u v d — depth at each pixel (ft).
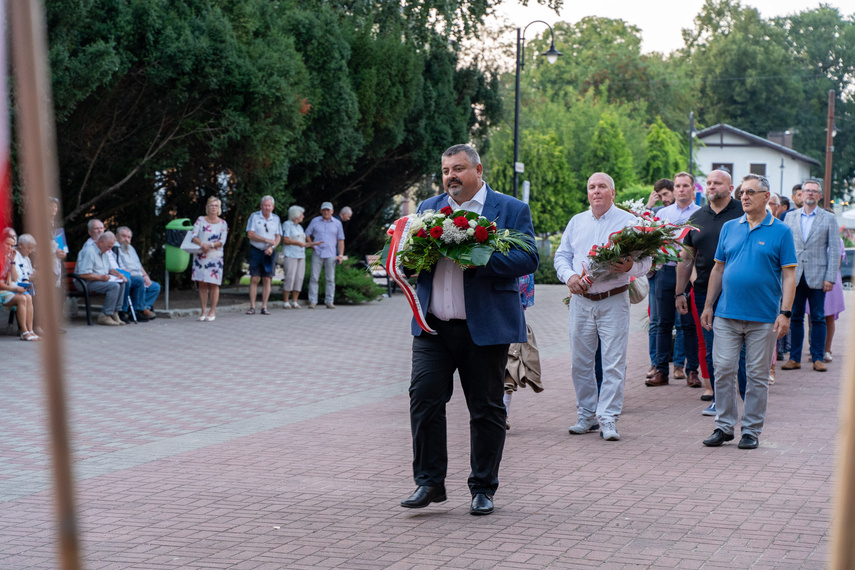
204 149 60.29
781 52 269.64
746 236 22.70
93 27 51.08
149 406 28.12
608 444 23.22
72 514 4.31
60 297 4.29
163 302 61.87
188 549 15.05
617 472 20.24
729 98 272.31
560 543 15.34
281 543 15.38
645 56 254.47
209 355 39.86
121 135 57.41
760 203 22.53
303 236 63.72
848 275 53.16
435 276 17.15
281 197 64.95
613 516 16.89
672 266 32.42
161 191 68.23
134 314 51.55
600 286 23.63
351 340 46.39
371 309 65.31
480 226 16.42
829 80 279.49
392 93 74.23
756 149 218.79
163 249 69.51
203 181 65.72
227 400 29.35
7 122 3.86
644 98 244.42
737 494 18.38
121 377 33.55
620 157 155.12
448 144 82.69
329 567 14.19
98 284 50.03
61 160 56.03
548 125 166.50
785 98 268.82
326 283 65.16
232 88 56.65
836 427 25.30
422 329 17.22
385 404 28.91
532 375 24.82
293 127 60.75
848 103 276.62
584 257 24.16
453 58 86.22
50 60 46.47
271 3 68.74
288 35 66.80
